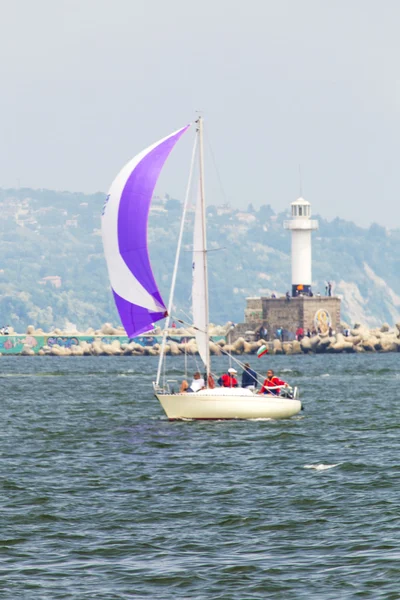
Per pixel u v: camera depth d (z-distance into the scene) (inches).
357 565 3046.3
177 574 2994.6
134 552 3235.7
